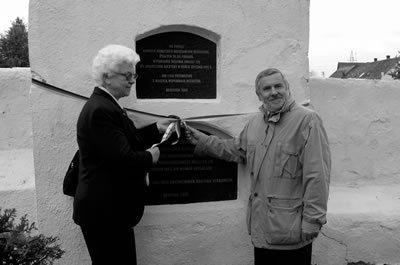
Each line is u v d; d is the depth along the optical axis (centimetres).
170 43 331
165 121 309
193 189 343
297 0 348
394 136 432
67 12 306
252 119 304
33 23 302
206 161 344
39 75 305
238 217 348
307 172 262
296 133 268
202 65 338
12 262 209
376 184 430
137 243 331
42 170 311
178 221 336
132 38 317
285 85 274
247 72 341
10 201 354
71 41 308
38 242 216
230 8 333
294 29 349
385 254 383
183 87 336
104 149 240
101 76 258
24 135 418
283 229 268
